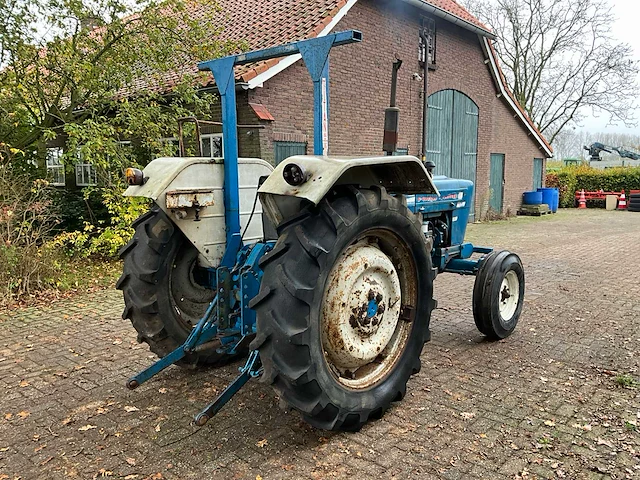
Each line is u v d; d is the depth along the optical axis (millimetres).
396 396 3049
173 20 7730
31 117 7820
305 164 2545
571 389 3406
